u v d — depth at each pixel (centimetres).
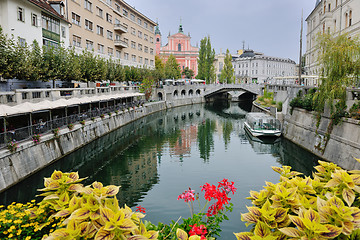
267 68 10931
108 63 3750
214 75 8119
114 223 368
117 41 4697
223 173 1788
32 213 521
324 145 1942
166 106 5862
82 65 2900
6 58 1805
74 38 3509
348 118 1688
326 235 363
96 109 2842
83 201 463
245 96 9012
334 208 397
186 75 9275
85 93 2933
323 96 1889
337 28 3684
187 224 542
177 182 1616
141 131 3316
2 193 1313
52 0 3116
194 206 1273
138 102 4388
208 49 7906
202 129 3581
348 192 456
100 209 388
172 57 7812
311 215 393
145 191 1470
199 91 7662
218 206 529
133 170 1841
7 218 534
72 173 523
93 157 2142
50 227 511
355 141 1592
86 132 2417
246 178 1686
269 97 4775
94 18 4031
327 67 1856
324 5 4269
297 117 2558
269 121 3006
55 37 2912
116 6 4828
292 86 2847
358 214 400
